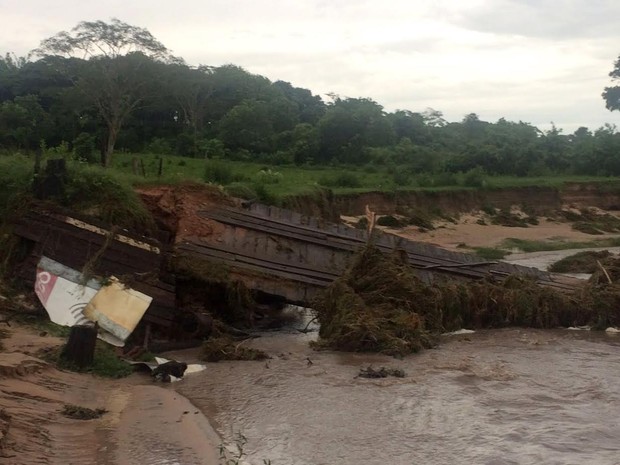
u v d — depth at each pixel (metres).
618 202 67.56
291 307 23.86
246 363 15.95
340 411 12.11
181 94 69.38
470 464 9.65
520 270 24.16
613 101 103.19
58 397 11.67
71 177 19.17
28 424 9.95
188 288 19.11
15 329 15.50
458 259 23.75
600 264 23.86
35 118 58.00
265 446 10.34
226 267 19.45
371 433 10.94
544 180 68.19
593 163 77.50
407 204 54.62
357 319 17.73
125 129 67.56
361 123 74.69
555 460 9.78
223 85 77.88
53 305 16.62
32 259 17.23
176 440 10.29
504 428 11.15
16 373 11.99
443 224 53.25
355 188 53.62
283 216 22.66
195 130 69.50
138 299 17.05
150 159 52.72
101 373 13.98
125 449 9.79
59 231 17.53
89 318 16.48
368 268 19.69
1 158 21.23
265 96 79.69
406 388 13.65
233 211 21.47
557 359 16.48
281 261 20.52
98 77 54.88
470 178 63.75
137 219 19.39
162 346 17.12
